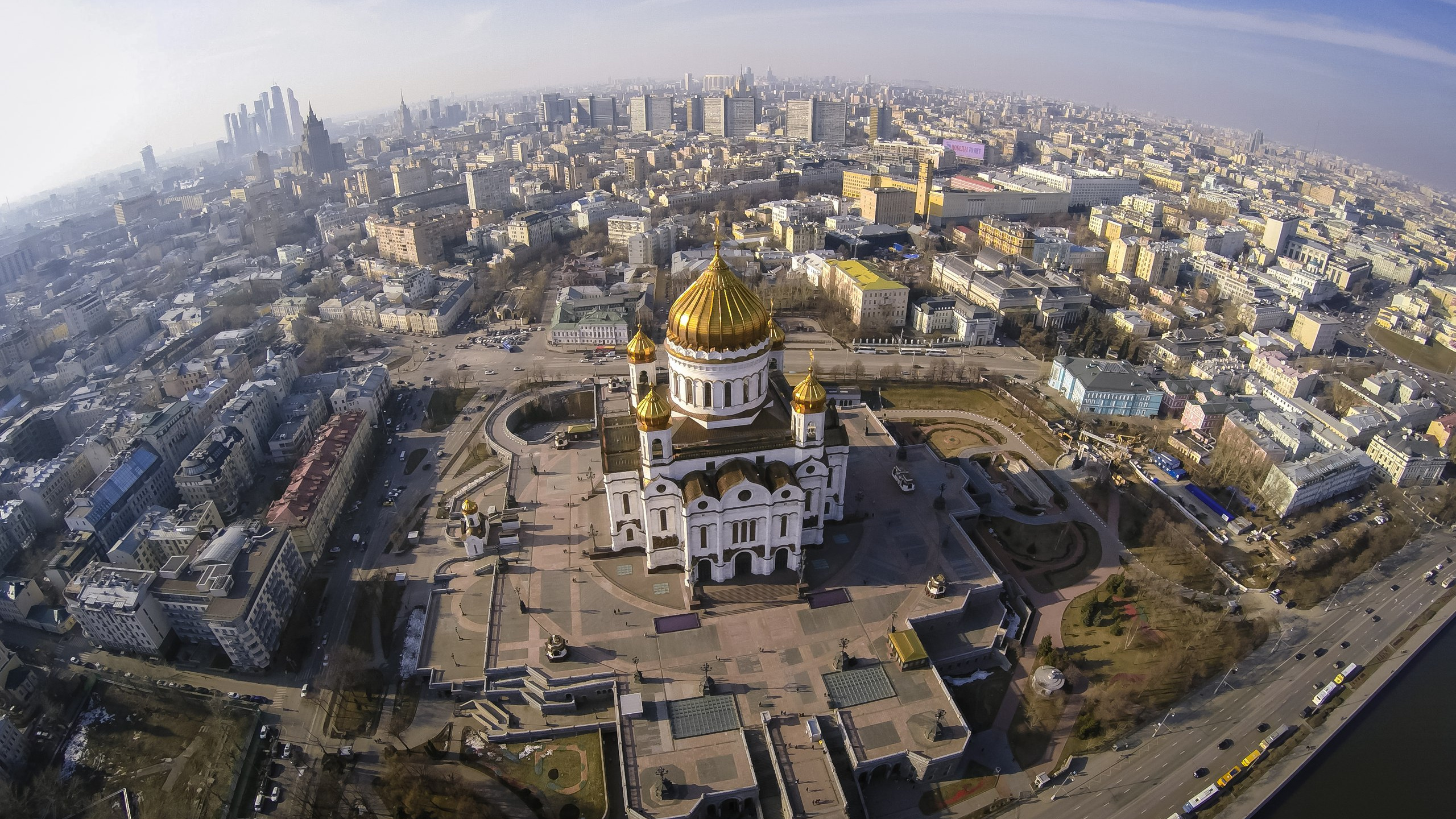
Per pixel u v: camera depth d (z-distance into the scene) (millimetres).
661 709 187250
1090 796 174375
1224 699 198500
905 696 190875
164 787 182500
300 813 174875
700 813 168750
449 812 171375
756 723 184000
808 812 164625
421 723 195250
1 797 176625
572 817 170625
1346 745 190375
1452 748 190500
